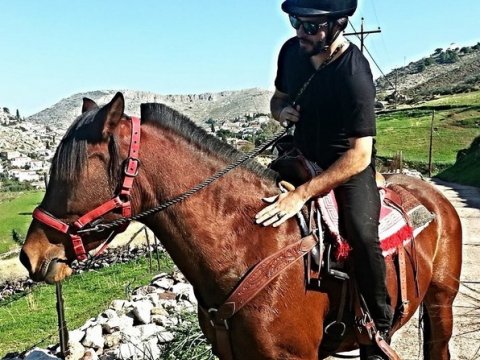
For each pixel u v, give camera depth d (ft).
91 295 41.88
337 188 10.41
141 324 23.39
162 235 9.75
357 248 10.09
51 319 36.86
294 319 9.68
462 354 19.36
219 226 9.64
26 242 9.12
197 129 9.96
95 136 9.02
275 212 9.68
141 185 9.37
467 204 65.77
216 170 9.89
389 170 92.43
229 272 9.59
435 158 154.40
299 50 11.14
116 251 53.31
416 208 12.35
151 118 9.69
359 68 10.04
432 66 525.75
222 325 9.64
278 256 9.63
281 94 11.90
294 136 11.23
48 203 9.05
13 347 30.73
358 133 9.87
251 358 9.70
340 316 10.41
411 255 11.80
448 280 13.43
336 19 10.06
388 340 11.39
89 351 20.63
